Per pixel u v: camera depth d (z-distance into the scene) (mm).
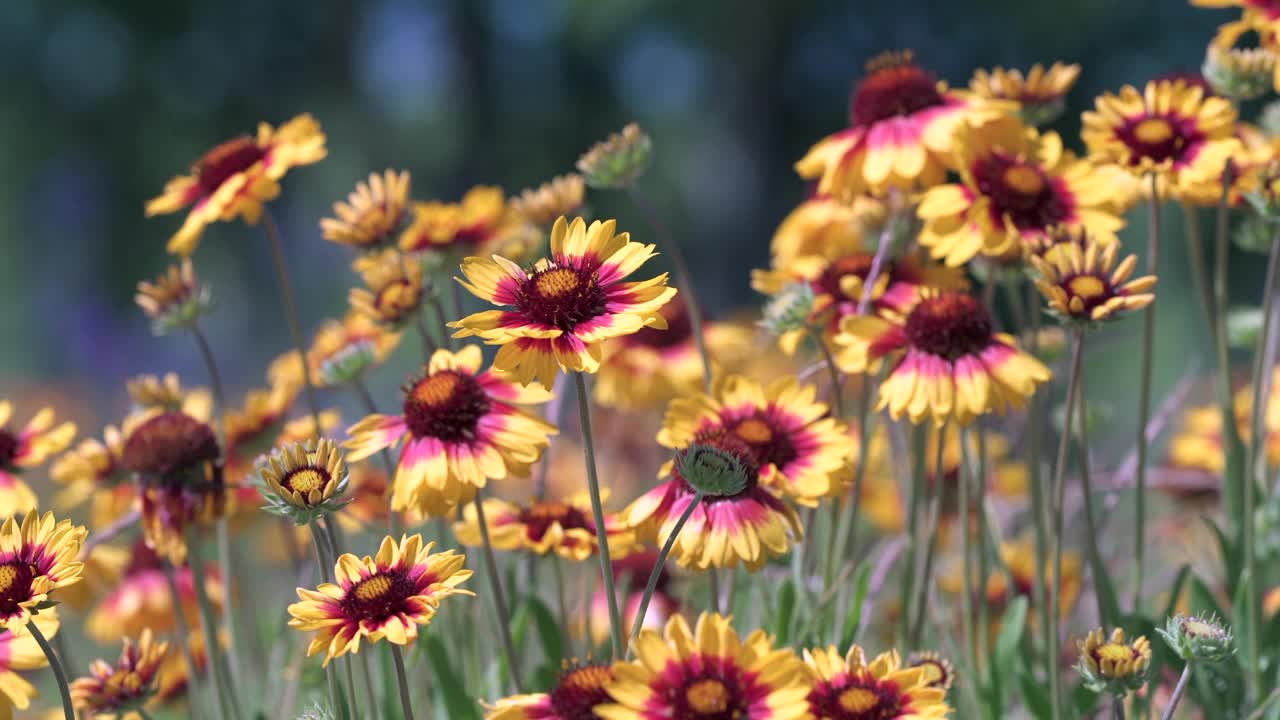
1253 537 1292
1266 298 1306
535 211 1442
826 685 1138
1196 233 1374
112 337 7328
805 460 1233
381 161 7609
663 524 1212
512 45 7363
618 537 1276
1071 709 1272
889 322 1262
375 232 1377
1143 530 1302
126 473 1369
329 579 1173
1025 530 1515
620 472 1824
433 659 1254
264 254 7344
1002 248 1270
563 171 7355
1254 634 1283
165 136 7453
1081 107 6098
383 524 1417
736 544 1189
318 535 1218
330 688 1168
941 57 6414
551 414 1417
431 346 1345
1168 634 1179
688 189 7707
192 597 1436
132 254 7539
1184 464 1511
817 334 1295
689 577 1375
